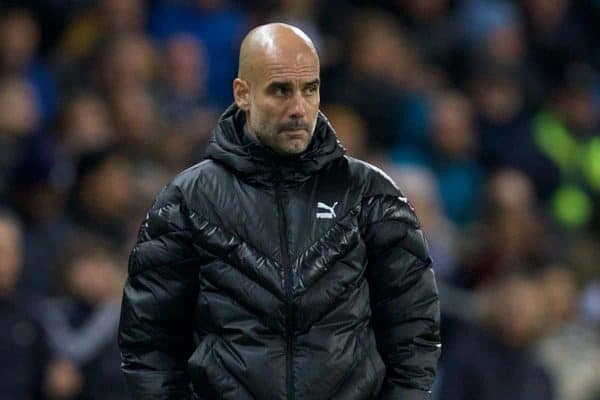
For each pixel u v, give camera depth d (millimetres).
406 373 16359
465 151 42219
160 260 16281
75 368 29250
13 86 38500
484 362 31203
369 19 45469
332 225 16094
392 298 16422
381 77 43344
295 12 44812
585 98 46781
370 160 38156
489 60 46594
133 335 16500
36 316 29422
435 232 36062
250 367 15766
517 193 38031
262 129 15898
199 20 44438
